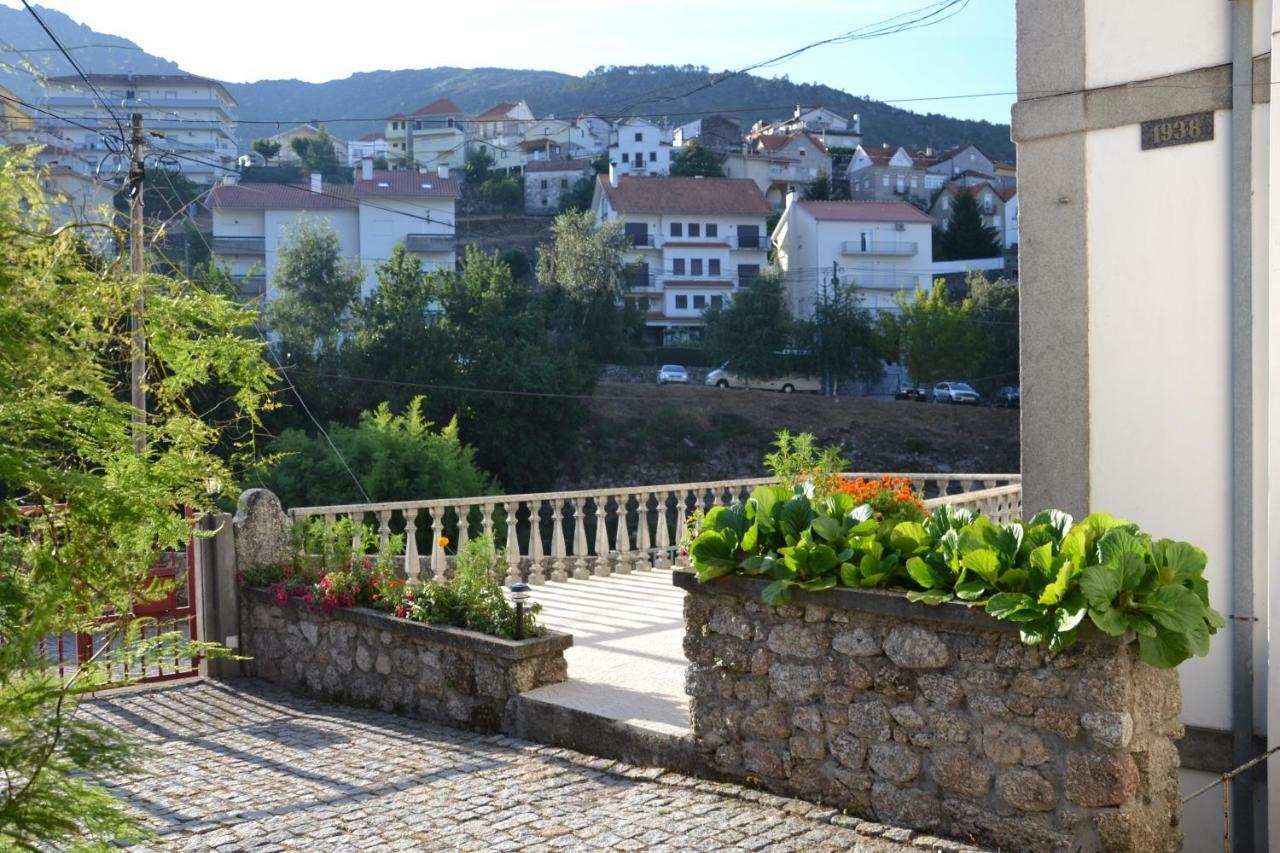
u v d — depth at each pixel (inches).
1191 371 257.8
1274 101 233.9
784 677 230.5
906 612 207.9
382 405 1489.9
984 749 200.2
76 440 129.4
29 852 120.3
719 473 2076.8
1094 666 186.5
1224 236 252.2
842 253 3125.0
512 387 1839.3
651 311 3280.0
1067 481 276.7
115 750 128.2
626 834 214.4
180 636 153.5
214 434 142.9
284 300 1873.8
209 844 217.6
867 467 2126.0
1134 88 264.2
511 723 294.0
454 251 3006.9
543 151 5777.6
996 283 2586.1
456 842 214.2
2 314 114.0
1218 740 252.4
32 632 117.3
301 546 409.4
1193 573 191.8
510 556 491.5
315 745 298.5
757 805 227.3
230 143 4690.0
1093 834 187.3
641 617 412.8
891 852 200.2
